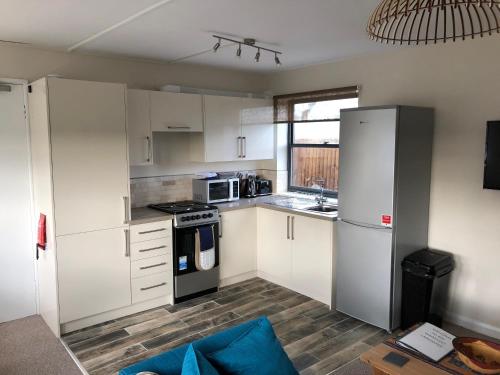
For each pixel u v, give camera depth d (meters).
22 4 2.61
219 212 4.41
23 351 3.28
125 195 3.70
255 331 1.92
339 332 3.56
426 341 2.27
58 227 3.38
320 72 4.70
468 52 3.43
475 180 3.48
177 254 4.06
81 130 3.42
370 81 4.20
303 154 5.27
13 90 3.68
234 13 2.83
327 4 2.65
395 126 3.34
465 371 2.02
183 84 4.73
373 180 3.52
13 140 3.71
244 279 4.78
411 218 3.58
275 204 4.63
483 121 3.39
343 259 3.83
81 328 3.63
